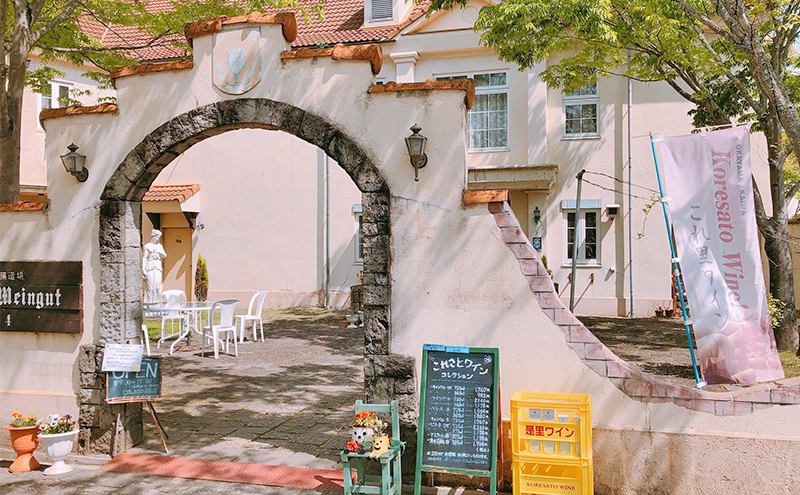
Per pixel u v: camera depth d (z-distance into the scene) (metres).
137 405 6.55
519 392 4.97
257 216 17.70
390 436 5.36
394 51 16.20
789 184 14.24
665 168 5.43
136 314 6.44
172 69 6.07
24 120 15.29
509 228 5.28
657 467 4.91
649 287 15.02
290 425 7.20
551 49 11.19
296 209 17.45
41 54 10.95
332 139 5.66
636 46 11.01
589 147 15.43
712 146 5.33
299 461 6.03
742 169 5.28
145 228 18.48
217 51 5.96
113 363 6.15
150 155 6.13
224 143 17.89
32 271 6.44
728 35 7.46
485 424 5.02
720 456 4.79
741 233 5.27
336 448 6.40
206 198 18.00
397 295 5.50
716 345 5.22
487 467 4.94
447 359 5.20
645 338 11.95
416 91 5.48
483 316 5.31
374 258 5.54
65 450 5.84
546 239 15.67
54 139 6.44
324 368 10.23
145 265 13.85
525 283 5.23
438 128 5.43
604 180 15.34
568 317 5.14
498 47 11.01
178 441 6.65
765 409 4.73
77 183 6.38
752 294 5.26
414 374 5.43
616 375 5.02
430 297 5.43
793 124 7.29
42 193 15.74
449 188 5.40
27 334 6.55
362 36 16.39
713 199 5.32
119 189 6.23
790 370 8.95
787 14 8.98
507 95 15.79
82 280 6.34
